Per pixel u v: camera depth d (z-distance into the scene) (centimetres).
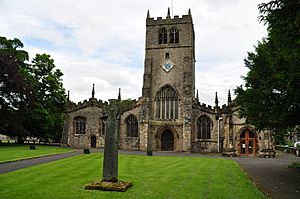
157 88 5803
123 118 5834
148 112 5612
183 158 3559
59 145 6475
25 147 4869
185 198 1399
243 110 2673
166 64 5859
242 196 1479
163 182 1786
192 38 6109
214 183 1812
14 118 5156
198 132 5516
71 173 2078
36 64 6288
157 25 6059
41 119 5891
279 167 2884
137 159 3278
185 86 5588
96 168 2369
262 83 2222
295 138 7694
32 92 5228
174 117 5650
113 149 1647
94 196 1388
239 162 3400
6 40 5597
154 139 5634
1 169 2247
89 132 6066
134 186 1634
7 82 4828
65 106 6438
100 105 6100
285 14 1266
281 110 2155
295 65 1798
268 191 1708
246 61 2552
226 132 4919
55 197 1357
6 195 1377
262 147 4806
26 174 2000
